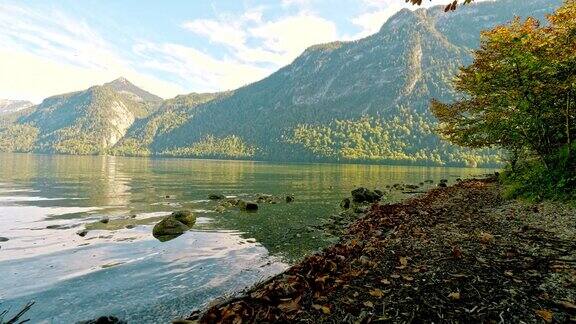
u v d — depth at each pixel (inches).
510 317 191.2
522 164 971.9
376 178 2566.4
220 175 2837.1
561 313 191.2
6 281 423.8
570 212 476.4
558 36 639.1
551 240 345.7
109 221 815.1
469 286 236.5
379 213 757.9
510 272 256.1
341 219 803.4
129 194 1414.9
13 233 681.6
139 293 383.6
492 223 470.6
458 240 375.6
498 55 729.0
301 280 281.0
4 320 326.3
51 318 330.0
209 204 1119.6
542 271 255.6
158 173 3034.0
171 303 354.3
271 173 3203.7
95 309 346.0
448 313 200.5
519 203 631.2
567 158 624.4
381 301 225.0
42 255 531.5
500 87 745.0
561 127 724.7
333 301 232.5
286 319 210.1
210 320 233.3
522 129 729.0
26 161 5339.6
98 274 447.2
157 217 872.9
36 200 1207.6
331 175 2940.5
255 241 606.9
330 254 382.9
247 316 221.8
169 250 555.5
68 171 3078.2
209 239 626.5
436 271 273.0
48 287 404.5
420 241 386.3
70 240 624.4
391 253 343.6
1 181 1985.7
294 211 954.7
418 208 740.0
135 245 588.7
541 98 675.4
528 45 652.1
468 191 1052.5
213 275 435.2
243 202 1018.1
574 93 644.7
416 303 216.8
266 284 338.3
